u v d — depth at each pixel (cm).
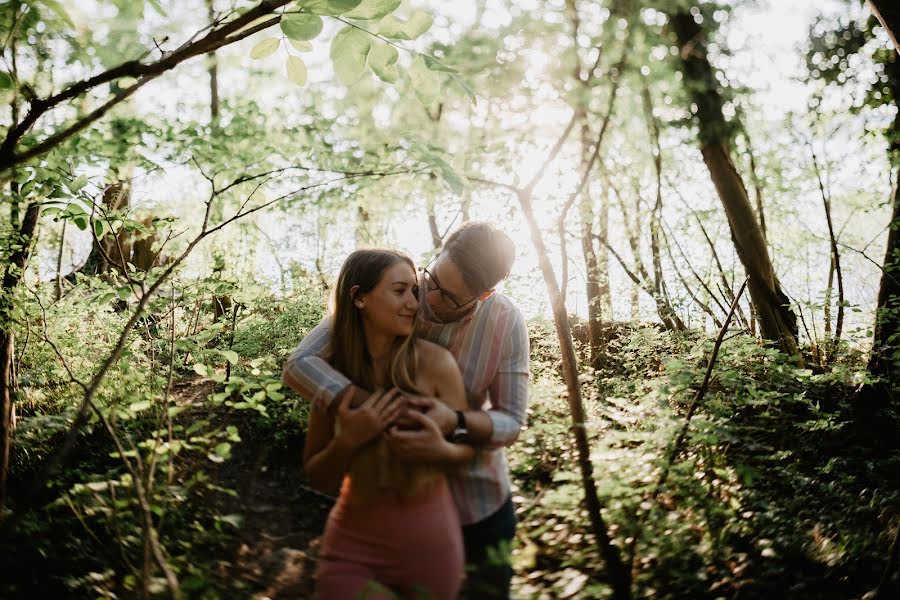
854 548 343
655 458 333
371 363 229
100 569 297
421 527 206
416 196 788
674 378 486
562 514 313
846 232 875
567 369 299
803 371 578
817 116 735
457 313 248
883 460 493
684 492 333
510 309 256
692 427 327
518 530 325
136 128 522
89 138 447
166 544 307
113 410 349
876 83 713
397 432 206
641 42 324
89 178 416
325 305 694
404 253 236
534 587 269
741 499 390
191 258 692
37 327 554
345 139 695
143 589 224
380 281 223
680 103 492
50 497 376
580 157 470
